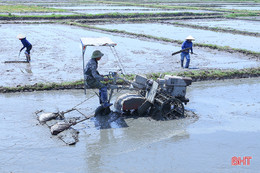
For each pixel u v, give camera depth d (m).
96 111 9.20
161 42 23.69
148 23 38.31
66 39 24.02
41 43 22.03
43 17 39.22
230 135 8.30
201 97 11.42
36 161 6.81
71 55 18.09
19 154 7.08
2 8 50.94
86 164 6.74
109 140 7.87
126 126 8.73
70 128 8.43
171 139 7.99
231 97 11.49
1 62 16.06
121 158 7.02
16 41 22.81
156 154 7.23
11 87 11.57
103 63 16.09
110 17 42.12
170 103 9.36
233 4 79.00
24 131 8.23
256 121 9.27
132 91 11.23
